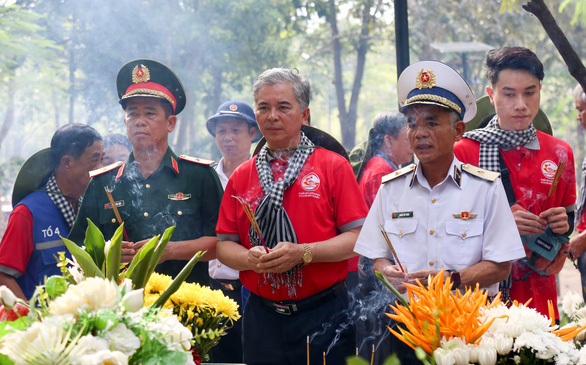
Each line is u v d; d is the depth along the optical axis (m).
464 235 2.54
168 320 1.54
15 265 3.21
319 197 2.73
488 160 3.02
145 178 3.16
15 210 3.27
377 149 3.94
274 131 2.74
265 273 2.71
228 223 2.88
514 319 1.73
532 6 2.76
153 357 1.45
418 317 1.76
